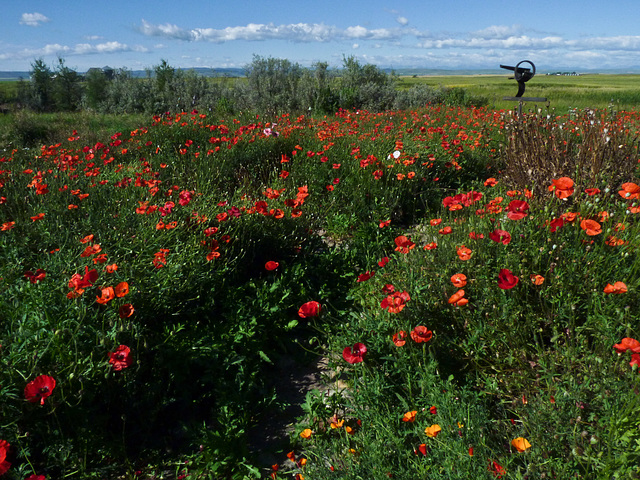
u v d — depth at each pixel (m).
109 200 4.83
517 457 1.97
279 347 3.50
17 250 3.60
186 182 6.04
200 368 2.97
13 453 2.27
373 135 7.94
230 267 4.00
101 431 2.46
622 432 1.85
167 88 23.53
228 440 2.46
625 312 2.40
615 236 2.98
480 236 3.22
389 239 5.02
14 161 7.20
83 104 27.47
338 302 3.98
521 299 2.80
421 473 1.91
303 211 4.98
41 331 2.44
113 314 2.74
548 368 2.37
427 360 2.66
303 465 2.22
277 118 10.91
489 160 7.44
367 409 2.53
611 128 5.34
